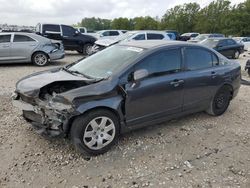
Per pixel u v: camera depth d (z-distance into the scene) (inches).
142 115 177.2
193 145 178.5
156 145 176.6
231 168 154.3
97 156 162.6
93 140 159.8
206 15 3280.0
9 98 267.6
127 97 166.4
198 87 203.3
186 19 3472.0
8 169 149.2
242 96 301.6
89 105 153.1
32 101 163.8
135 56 176.4
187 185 138.2
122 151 168.1
